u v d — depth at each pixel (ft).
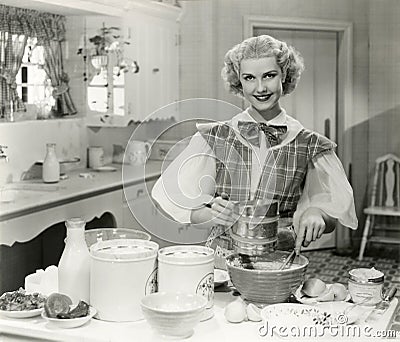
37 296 4.97
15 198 6.42
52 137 6.77
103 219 6.39
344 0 6.15
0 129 6.57
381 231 6.27
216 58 6.31
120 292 4.59
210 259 4.61
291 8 6.18
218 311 4.74
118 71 6.72
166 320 4.20
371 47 6.19
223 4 6.28
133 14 6.64
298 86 6.20
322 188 5.11
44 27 6.87
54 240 6.47
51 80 6.93
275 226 4.89
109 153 6.79
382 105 6.21
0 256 6.28
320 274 6.07
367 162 6.26
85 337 4.41
